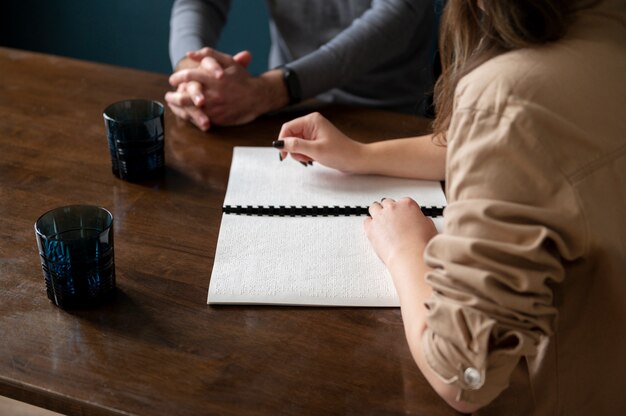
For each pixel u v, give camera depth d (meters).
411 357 0.84
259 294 0.92
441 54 0.93
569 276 0.79
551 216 0.71
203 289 0.94
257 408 0.76
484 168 0.73
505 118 0.73
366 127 1.39
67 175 1.19
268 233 1.04
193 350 0.84
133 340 0.85
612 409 0.84
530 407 0.87
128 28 2.78
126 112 1.22
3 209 1.09
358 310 0.91
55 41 2.89
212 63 1.41
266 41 2.63
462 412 0.77
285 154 1.23
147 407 0.76
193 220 1.08
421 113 1.62
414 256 0.93
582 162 0.72
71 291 0.88
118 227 1.06
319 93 1.53
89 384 0.79
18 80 1.53
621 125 0.75
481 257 0.71
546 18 0.76
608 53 0.77
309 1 1.82
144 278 0.96
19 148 1.27
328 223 1.07
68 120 1.38
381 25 1.62
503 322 0.71
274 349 0.84
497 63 0.76
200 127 1.38
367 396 0.78
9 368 0.81
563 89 0.73
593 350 0.82
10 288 0.93
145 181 1.19
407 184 1.19
